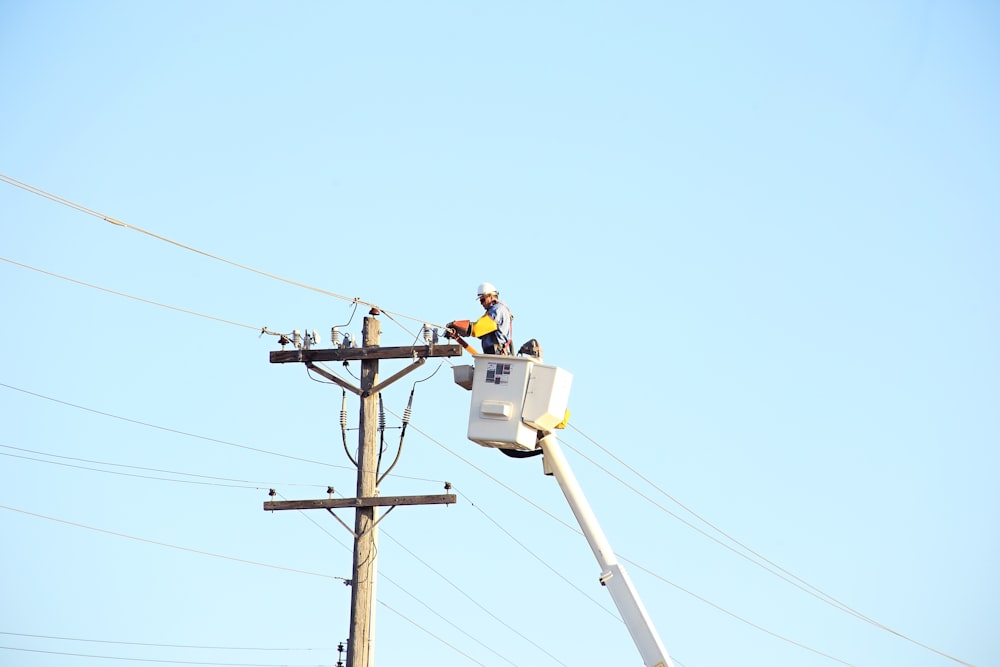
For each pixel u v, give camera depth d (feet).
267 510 130.52
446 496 127.24
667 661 88.17
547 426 93.71
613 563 90.99
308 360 132.67
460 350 129.49
